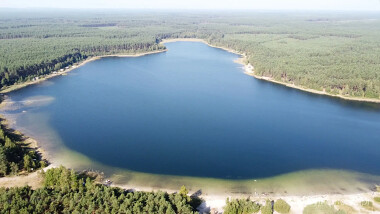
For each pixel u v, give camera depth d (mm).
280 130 151500
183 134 143750
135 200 87125
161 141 135875
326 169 116312
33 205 83062
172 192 99062
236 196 98188
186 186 102750
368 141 141125
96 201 84625
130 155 122500
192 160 120312
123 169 111938
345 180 109062
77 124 151375
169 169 113188
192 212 82375
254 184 105375
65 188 90250
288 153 128250
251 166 117188
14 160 107875
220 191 100750
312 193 100812
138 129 147750
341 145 136500
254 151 129250
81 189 90375
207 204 93250
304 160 122625
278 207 89875
